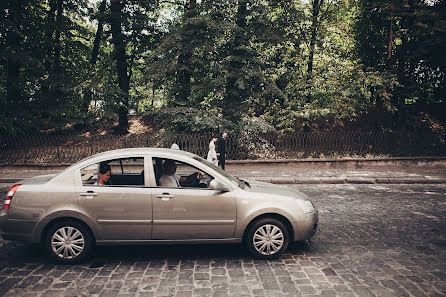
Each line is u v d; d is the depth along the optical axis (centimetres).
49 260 459
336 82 1650
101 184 454
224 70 1472
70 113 1695
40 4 1844
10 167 1306
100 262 454
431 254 495
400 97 1877
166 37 1564
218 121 1423
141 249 509
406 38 1720
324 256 482
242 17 1545
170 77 1653
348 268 438
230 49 1593
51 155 1376
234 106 1554
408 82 1839
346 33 1914
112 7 1819
